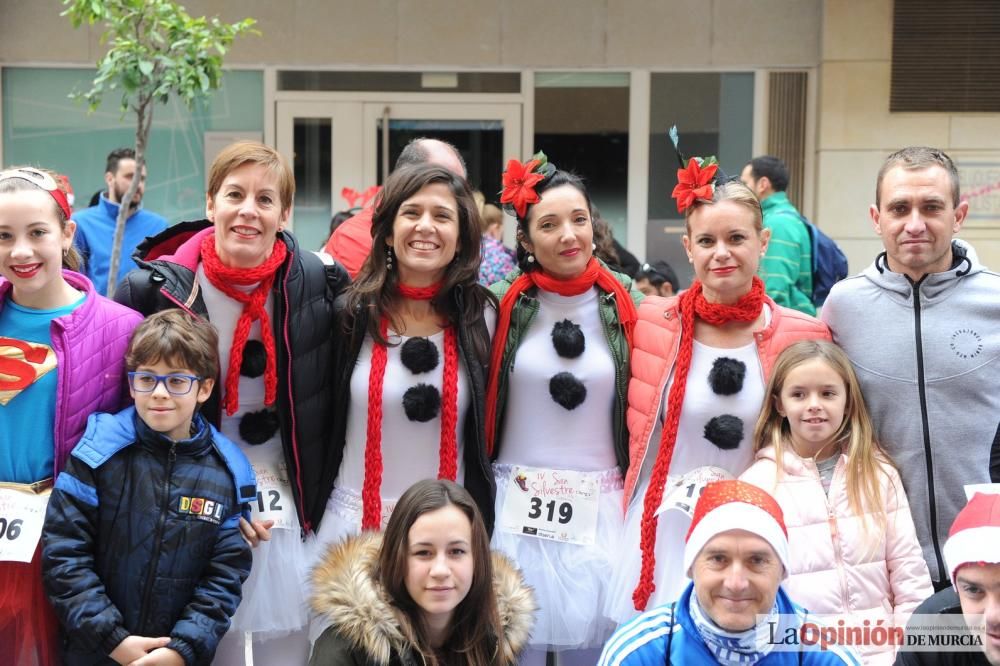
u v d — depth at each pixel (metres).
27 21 7.05
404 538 2.62
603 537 3.22
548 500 3.21
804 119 7.19
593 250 3.65
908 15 6.95
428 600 2.59
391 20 7.16
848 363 2.99
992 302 3.00
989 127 6.97
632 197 7.29
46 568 2.69
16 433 2.83
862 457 2.94
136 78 4.66
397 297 3.19
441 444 3.13
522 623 2.74
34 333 2.88
